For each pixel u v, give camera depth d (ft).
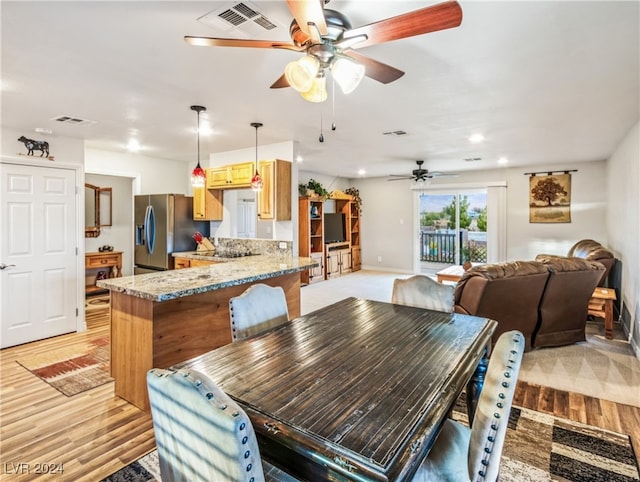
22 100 9.87
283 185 14.84
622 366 10.73
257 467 2.97
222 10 5.67
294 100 10.00
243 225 18.07
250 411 3.82
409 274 27.81
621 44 6.79
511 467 6.38
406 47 6.91
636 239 12.13
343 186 30.35
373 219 30.40
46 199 13.34
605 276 15.16
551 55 7.26
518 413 8.20
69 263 13.96
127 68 7.82
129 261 21.29
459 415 8.22
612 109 10.78
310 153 18.37
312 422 3.60
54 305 13.56
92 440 7.20
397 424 3.56
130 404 8.61
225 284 9.09
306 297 19.85
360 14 5.75
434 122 12.26
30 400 8.78
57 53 7.09
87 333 13.99
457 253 26.89
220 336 9.74
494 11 5.66
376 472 2.94
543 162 21.18
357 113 11.19
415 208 28.12
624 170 14.67
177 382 3.17
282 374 4.69
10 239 12.46
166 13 5.73
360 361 5.11
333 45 5.19
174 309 8.63
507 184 23.61
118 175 18.24
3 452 6.82
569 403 8.64
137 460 6.59
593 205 20.93
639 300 11.39
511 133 13.88
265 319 7.07
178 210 17.95
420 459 3.25
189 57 7.29
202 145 16.01
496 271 10.10
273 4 5.53
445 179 26.27
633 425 7.70
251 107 10.59
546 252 22.41
